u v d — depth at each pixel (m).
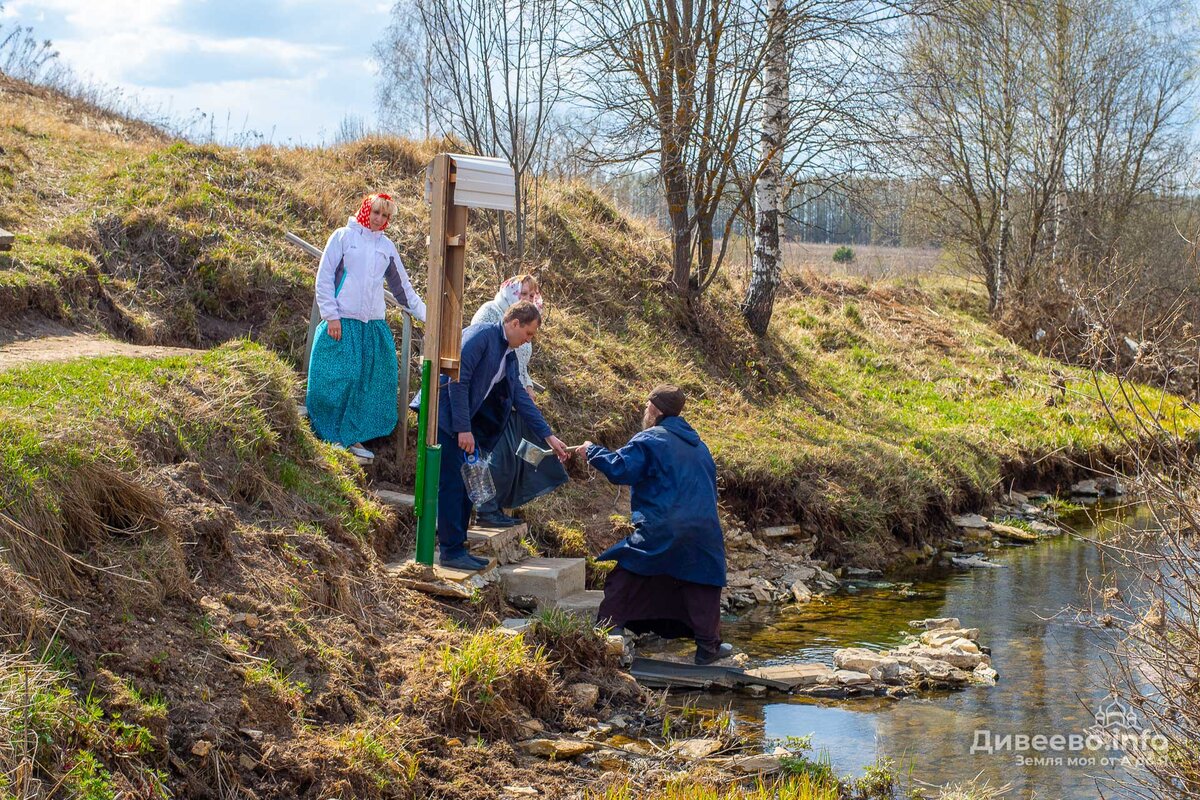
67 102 17.02
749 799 4.62
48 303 8.30
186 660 4.34
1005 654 7.12
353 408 7.57
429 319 6.47
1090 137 24.06
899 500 10.91
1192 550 4.57
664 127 13.10
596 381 11.07
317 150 14.03
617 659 6.27
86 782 3.46
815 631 7.68
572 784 4.74
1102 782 5.01
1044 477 13.84
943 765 5.23
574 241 14.41
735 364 14.26
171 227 9.96
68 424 4.93
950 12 14.26
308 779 4.15
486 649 5.35
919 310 21.77
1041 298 21.36
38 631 3.91
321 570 5.60
